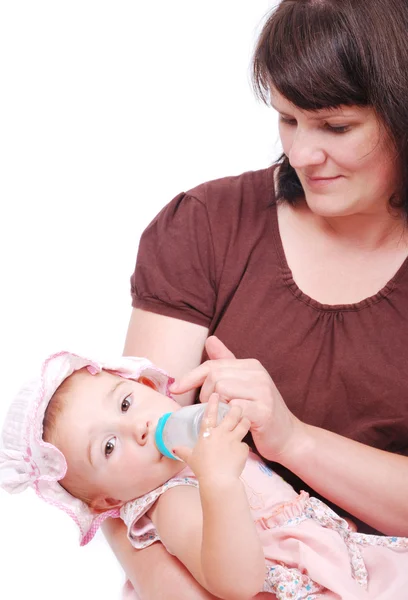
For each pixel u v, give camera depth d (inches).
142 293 99.0
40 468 91.1
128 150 213.0
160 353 97.2
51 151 215.6
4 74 228.1
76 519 92.4
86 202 204.1
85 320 177.8
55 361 92.2
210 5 227.1
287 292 96.1
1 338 174.9
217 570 79.7
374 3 81.4
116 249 194.5
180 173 203.8
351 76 80.9
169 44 228.5
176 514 87.4
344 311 94.7
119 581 137.3
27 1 235.0
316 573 86.1
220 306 97.9
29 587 135.6
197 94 220.1
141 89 224.1
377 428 95.2
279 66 82.0
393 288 94.3
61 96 225.5
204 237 98.0
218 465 79.1
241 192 99.6
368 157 85.0
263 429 87.8
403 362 94.0
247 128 209.3
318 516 91.3
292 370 95.7
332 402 95.7
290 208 97.8
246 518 79.3
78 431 90.7
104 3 233.1
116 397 91.8
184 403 98.2
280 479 95.0
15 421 91.7
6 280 186.9
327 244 96.0
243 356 96.5
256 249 97.5
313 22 81.4
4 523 148.2
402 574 87.7
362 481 90.7
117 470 90.4
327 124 83.9
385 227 94.6
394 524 92.3
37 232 197.8
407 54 81.5
